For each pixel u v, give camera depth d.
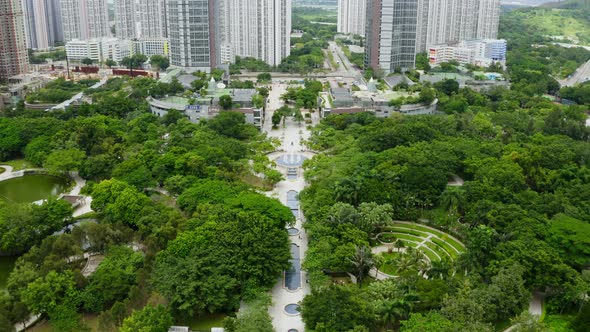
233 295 191.75
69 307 183.62
